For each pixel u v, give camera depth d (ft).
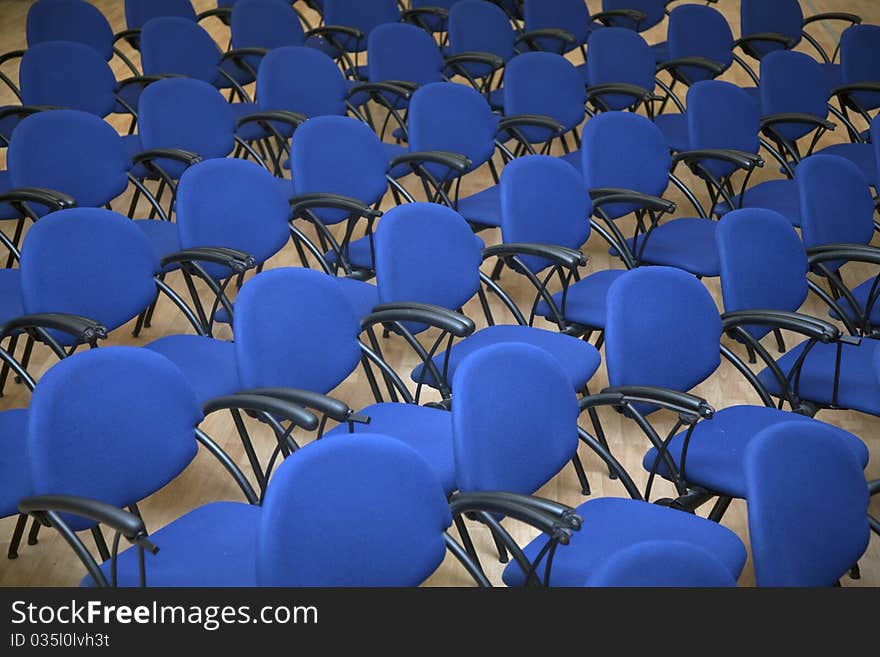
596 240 19.29
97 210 12.34
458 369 9.46
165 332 16.11
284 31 23.63
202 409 10.23
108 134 15.89
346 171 15.94
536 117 18.17
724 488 10.32
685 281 11.59
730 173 18.15
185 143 17.52
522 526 12.02
